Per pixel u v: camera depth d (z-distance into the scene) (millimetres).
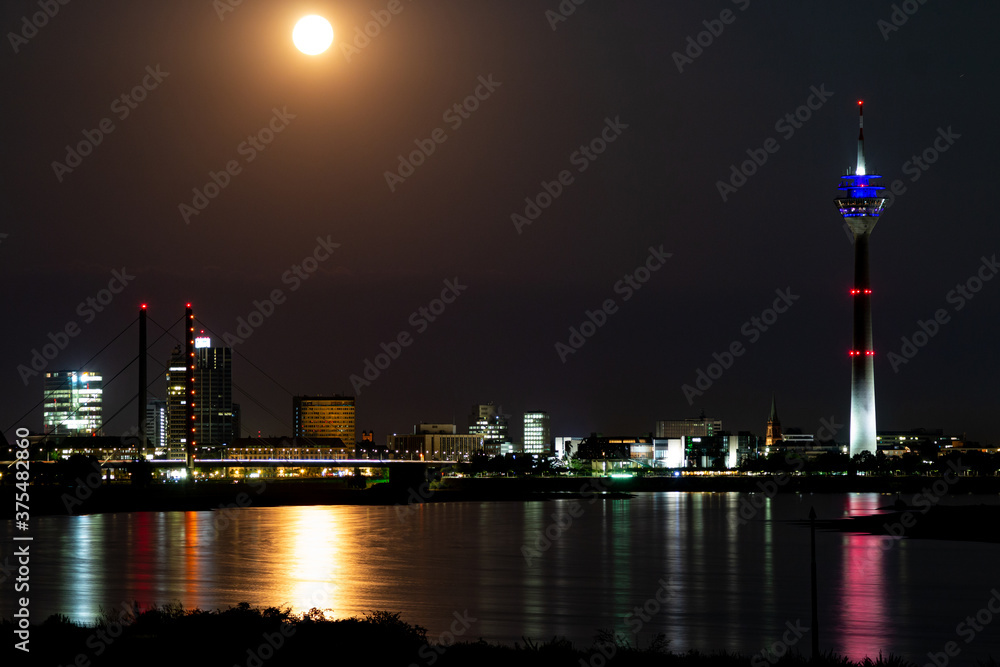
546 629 116938
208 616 79750
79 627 78250
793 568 182625
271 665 68188
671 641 110750
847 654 104312
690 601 142000
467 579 167625
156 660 68875
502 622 122188
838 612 132250
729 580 166500
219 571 176250
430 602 139750
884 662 83000
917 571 176875
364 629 76125
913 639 113250
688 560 197500
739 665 76250
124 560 193500
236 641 72750
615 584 161625
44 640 73438
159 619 79625
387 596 145875
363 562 193500
